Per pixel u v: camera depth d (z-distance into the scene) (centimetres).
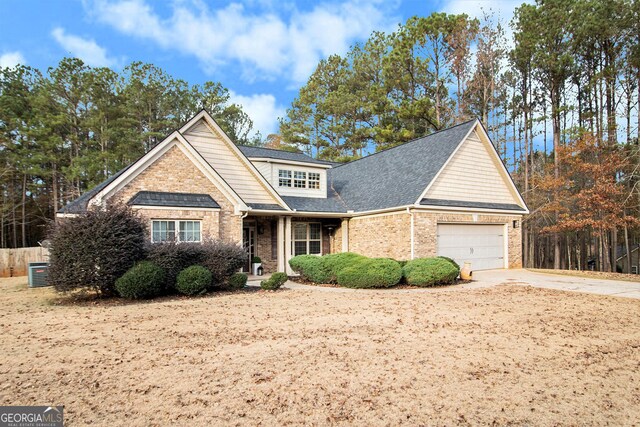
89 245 1003
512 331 677
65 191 3058
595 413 382
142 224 1117
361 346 585
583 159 2250
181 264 1123
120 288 989
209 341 615
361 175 2148
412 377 465
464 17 2719
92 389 433
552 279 1452
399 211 1576
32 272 1398
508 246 1858
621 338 638
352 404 395
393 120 3206
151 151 1338
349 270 1254
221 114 3675
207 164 1434
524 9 2520
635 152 2047
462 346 588
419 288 1230
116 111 3059
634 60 2180
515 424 359
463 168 1742
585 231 2634
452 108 2994
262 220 1736
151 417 369
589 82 2477
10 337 649
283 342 607
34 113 2808
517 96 2903
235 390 428
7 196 2823
